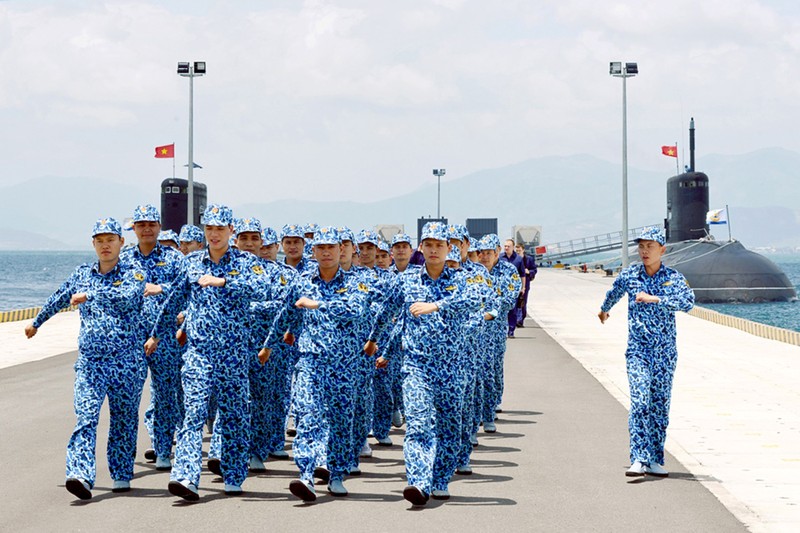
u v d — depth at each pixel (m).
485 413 13.11
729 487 9.77
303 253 13.62
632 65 54.94
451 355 8.98
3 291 108.12
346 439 9.49
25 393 16.55
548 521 8.44
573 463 11.05
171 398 10.67
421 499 8.75
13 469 10.57
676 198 86.38
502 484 9.97
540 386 17.73
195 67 48.38
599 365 21.17
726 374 19.33
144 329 10.62
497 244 13.33
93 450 9.25
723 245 84.56
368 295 9.36
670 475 10.34
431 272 8.98
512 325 27.97
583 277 83.50
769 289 81.25
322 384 9.32
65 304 9.68
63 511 8.73
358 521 8.43
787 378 18.64
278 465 11.15
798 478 10.17
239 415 9.47
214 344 9.25
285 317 9.57
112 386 9.39
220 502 9.14
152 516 8.55
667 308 10.03
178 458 9.13
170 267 10.91
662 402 10.23
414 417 8.95
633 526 8.27
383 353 10.38
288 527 8.20
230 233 9.34
